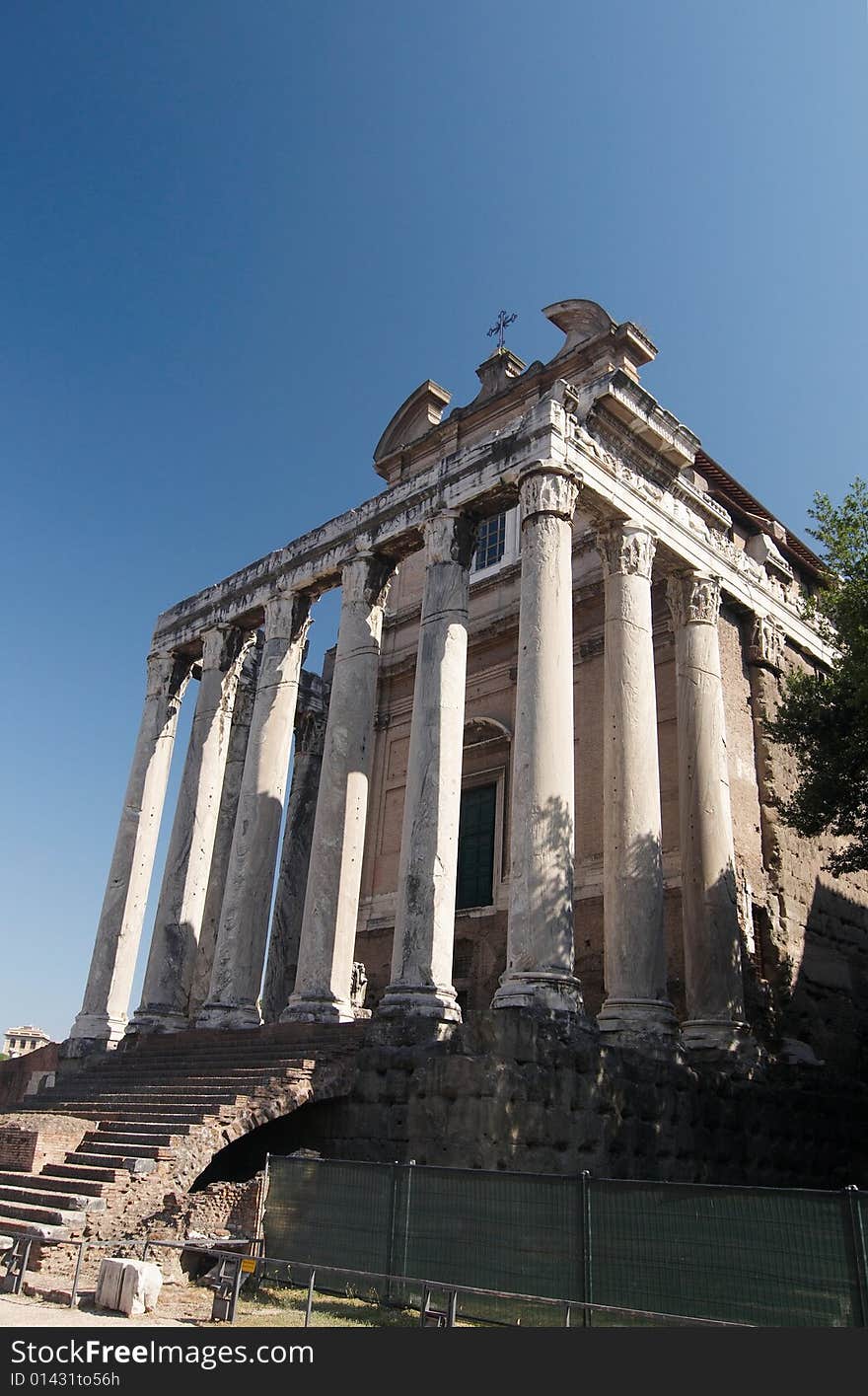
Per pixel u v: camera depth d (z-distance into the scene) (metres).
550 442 20.81
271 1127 17.56
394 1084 16.28
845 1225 9.35
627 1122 16.42
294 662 26.12
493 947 26.61
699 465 27.19
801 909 24.77
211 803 27.22
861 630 20.17
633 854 19.41
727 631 25.84
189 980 25.67
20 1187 15.42
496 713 29.47
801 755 23.06
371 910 30.91
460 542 22.47
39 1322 9.80
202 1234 13.55
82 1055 25.50
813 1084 21.56
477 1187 11.55
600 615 27.58
